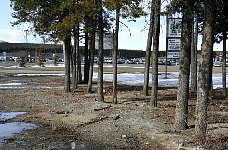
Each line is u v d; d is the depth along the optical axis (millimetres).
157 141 14602
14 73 63625
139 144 14727
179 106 15875
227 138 14203
